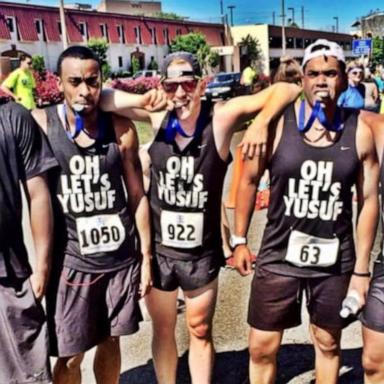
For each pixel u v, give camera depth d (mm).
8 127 2557
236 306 4648
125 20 50812
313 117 2650
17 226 2633
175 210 2951
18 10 41938
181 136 2855
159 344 3279
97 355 3133
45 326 2762
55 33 44219
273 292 2889
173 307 3205
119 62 50125
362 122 2678
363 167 2723
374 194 2758
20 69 10672
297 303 2906
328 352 3021
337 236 2775
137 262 2918
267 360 3053
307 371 3703
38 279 2719
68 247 2777
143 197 2934
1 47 40625
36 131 2639
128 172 2844
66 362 2920
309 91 2648
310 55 2625
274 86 2822
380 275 2637
